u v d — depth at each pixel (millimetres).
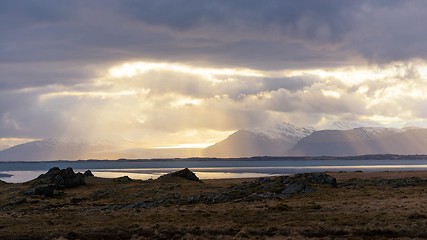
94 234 49344
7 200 90875
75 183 113750
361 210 57438
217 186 98125
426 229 45562
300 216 55062
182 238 45906
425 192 75188
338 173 152750
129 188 100812
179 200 77125
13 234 49938
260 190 81688
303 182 84438
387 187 85438
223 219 55188
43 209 75250
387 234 45219
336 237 44562
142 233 48750
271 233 46594
